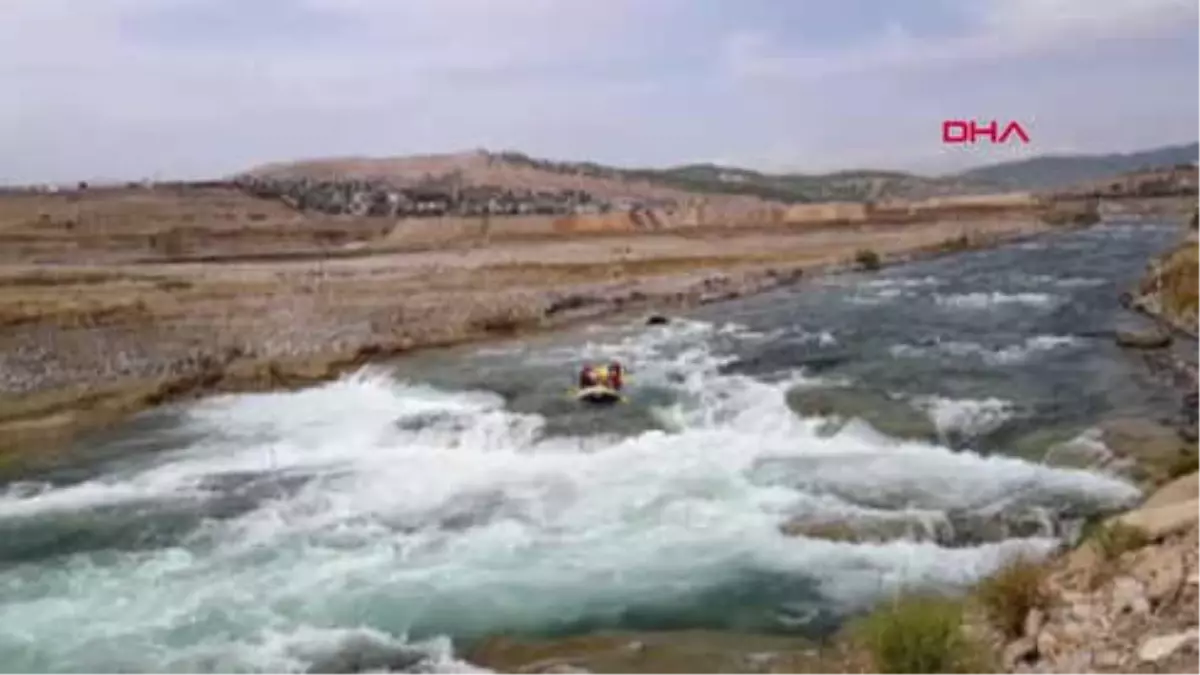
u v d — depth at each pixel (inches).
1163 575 335.6
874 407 986.1
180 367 1314.0
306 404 1192.2
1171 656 271.9
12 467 935.7
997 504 688.4
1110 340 1358.3
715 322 1747.0
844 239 3528.5
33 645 542.3
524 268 2504.9
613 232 3902.6
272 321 1667.1
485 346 1557.6
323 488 840.3
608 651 481.1
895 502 710.5
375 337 1536.7
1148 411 920.3
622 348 1486.2
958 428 900.0
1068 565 415.2
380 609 569.6
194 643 537.3
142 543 716.7
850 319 1711.4
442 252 3115.2
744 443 907.4
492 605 567.8
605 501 756.6
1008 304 1828.2
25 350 1386.6
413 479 854.5
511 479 834.8
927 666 309.6
